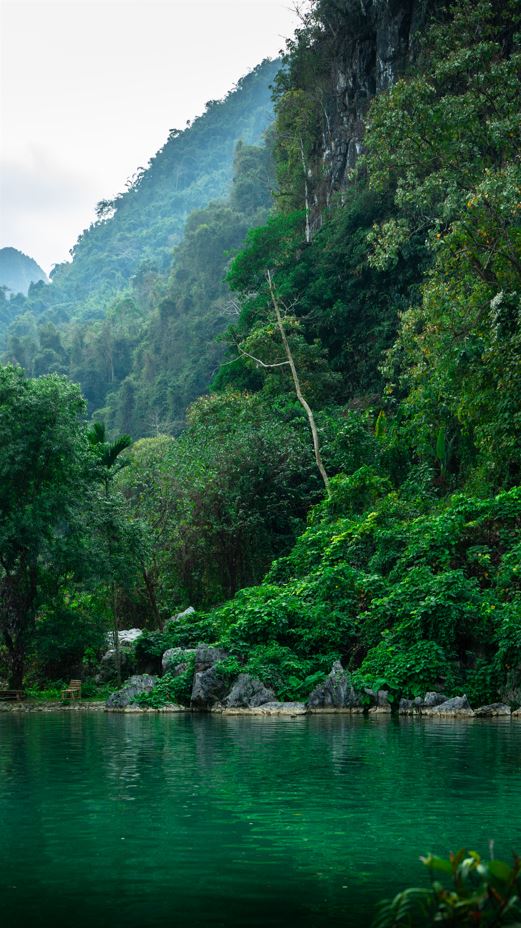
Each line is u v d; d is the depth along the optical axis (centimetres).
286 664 2033
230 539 3488
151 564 3259
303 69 6331
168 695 2100
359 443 3300
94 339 16788
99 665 2931
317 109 6344
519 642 1780
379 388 4509
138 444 6788
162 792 811
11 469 2670
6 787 845
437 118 2883
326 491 3359
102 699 2503
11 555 2759
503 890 363
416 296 4531
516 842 605
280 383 4547
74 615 2828
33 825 670
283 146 6838
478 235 2772
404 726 1502
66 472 2831
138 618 3519
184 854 581
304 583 2364
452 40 3241
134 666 2858
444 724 1545
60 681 2836
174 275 15338
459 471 3108
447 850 582
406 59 5116
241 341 5166
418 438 3111
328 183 6144
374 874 530
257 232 5388
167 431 11162
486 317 2706
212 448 3631
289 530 3666
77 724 1664
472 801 757
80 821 683
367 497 3008
